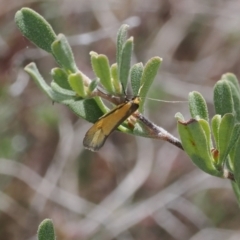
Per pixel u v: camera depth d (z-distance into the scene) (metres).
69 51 0.18
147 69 0.18
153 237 0.61
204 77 0.70
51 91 0.18
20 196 0.61
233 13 0.71
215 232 0.60
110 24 0.65
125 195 0.60
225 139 0.18
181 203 0.62
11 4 0.63
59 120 0.65
